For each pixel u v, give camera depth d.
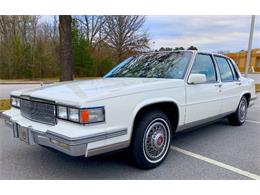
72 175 2.96
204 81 3.63
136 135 2.96
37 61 27.78
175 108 3.41
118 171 3.07
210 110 4.11
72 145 2.31
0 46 26.28
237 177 2.95
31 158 3.46
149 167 3.12
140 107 2.87
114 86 2.99
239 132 5.01
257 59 40.34
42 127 2.72
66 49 7.80
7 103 8.15
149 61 4.14
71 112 2.49
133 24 28.42
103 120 2.53
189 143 4.26
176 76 3.59
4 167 3.16
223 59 4.78
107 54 29.81
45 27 28.75
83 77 28.83
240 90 5.16
